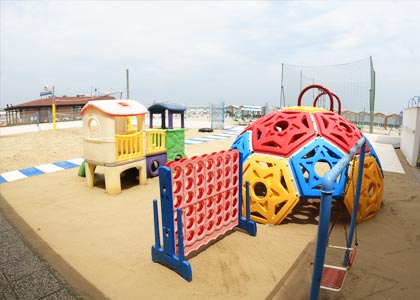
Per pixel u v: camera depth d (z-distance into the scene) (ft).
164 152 26.37
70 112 115.24
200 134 58.49
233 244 12.90
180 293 9.60
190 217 11.46
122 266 11.27
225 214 13.42
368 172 15.10
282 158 14.78
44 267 11.00
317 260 6.13
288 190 14.38
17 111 105.70
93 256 12.03
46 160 31.76
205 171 11.98
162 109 30.78
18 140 46.98
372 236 13.71
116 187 20.56
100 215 16.58
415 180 23.82
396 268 11.05
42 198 19.57
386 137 47.80
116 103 21.30
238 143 17.22
